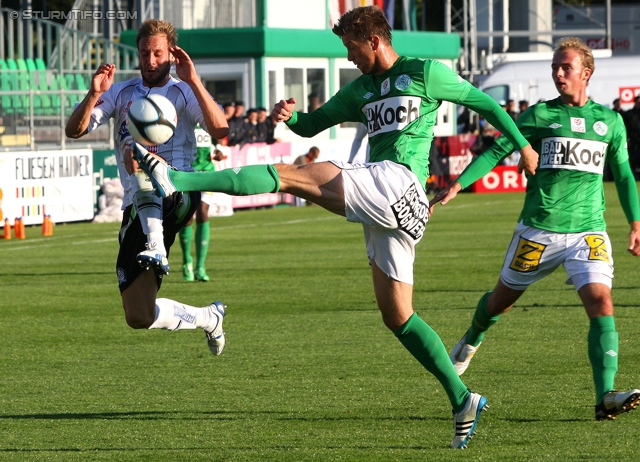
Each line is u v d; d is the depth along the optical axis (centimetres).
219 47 6631
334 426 1525
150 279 1521
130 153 1421
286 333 2306
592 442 1411
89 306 2755
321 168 1349
